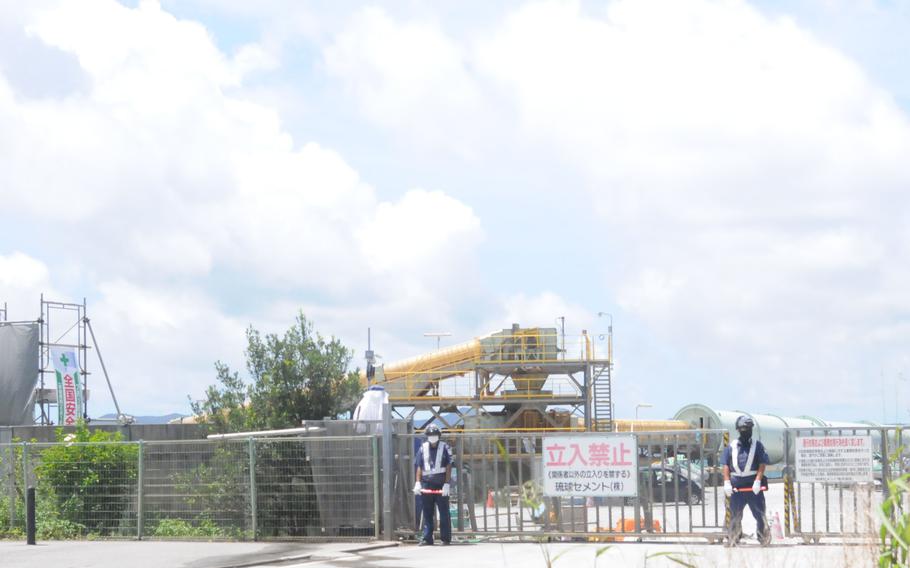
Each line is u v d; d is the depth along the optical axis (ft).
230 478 61.77
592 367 144.97
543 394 145.48
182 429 83.82
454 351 149.18
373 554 51.49
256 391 73.77
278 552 53.01
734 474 51.98
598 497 55.67
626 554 48.80
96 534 64.08
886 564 17.67
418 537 57.52
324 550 53.42
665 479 54.75
